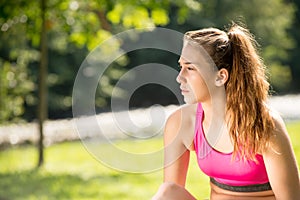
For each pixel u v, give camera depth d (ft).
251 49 16.34
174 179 17.94
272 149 16.01
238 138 16.12
